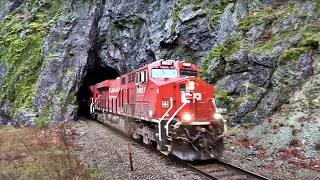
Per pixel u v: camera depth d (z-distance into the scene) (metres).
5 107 28.14
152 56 26.48
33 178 9.96
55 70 28.86
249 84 17.34
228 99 17.70
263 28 18.56
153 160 12.20
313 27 16.89
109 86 25.80
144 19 28.05
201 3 22.69
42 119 24.59
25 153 14.06
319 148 12.12
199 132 11.56
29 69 29.56
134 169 10.96
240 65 18.03
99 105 30.84
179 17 23.27
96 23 31.09
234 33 19.66
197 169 10.41
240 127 16.42
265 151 13.14
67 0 32.56
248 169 10.86
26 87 28.30
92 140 17.22
